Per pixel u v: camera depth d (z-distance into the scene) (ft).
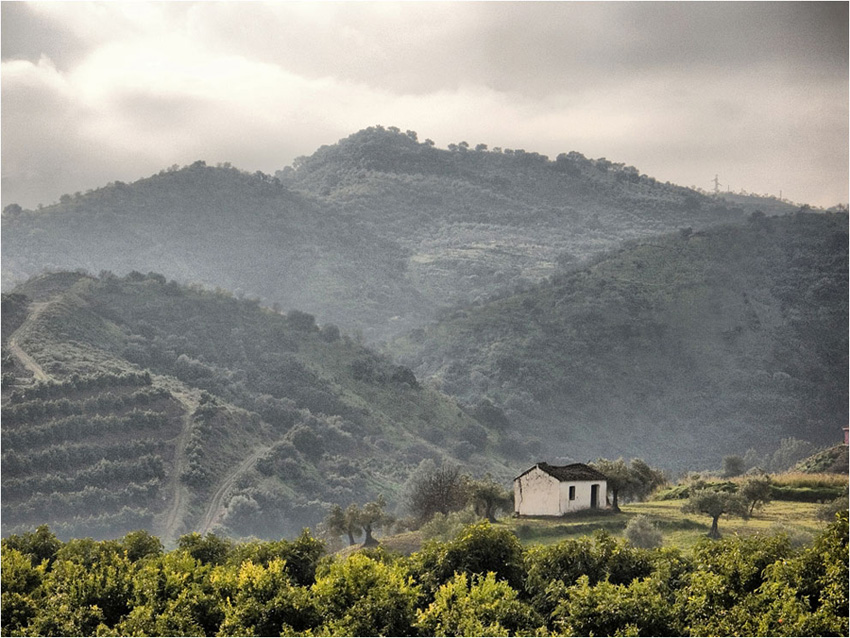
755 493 254.47
